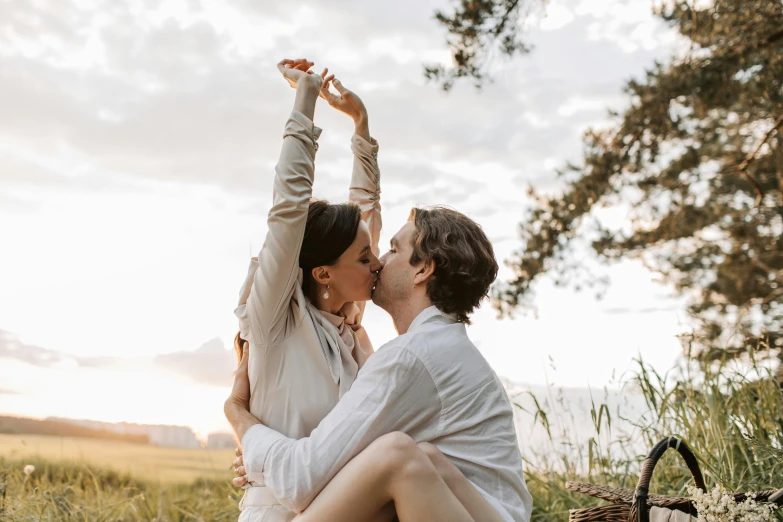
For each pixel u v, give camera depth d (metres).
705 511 1.92
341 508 1.70
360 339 2.33
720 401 2.98
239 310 2.00
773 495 1.90
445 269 1.99
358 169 2.60
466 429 1.87
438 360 1.85
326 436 1.78
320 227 2.04
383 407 1.79
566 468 3.52
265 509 1.87
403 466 1.67
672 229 9.44
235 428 1.95
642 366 3.21
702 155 9.05
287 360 1.95
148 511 3.75
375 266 2.12
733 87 7.35
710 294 10.26
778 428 2.85
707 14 7.11
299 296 1.97
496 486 1.87
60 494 3.53
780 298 9.45
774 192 9.35
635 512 1.97
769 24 6.83
